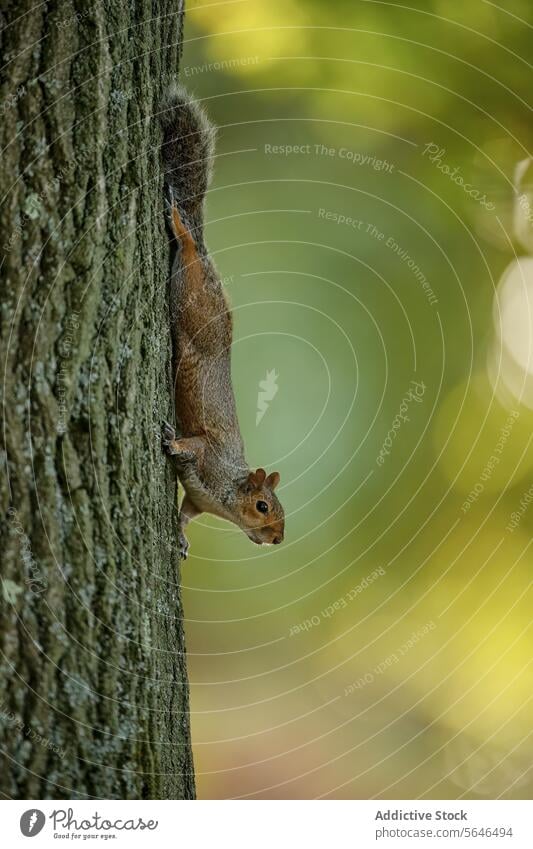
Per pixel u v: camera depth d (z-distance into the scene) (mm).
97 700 3723
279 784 10500
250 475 6121
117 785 3758
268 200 10250
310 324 10555
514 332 10172
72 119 3752
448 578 11148
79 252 3730
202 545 11734
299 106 9594
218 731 11672
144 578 3934
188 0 8758
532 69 8242
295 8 8539
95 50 3818
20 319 3633
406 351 10500
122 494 3852
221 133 10062
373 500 11148
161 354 4281
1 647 3584
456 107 8727
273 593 11961
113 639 3771
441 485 11031
